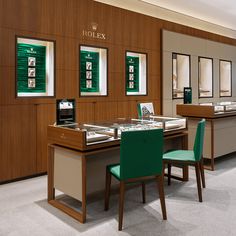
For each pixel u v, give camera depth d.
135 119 4.39
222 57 9.09
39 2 4.69
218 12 7.75
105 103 5.76
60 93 5.02
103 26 5.65
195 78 7.96
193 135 5.21
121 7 6.23
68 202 3.56
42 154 4.84
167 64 7.05
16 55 4.46
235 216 3.15
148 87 6.63
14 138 4.49
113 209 3.36
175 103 7.33
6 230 2.86
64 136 3.20
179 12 7.66
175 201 3.58
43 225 2.96
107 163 3.67
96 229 2.87
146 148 2.90
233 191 3.94
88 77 5.56
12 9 4.39
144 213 3.23
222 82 9.33
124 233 2.78
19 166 4.57
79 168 3.05
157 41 6.83
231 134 5.61
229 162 5.54
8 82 4.39
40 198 3.74
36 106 4.72
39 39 4.71
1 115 4.34
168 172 4.24
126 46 6.11
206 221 3.03
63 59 5.04
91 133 3.18
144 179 2.97
